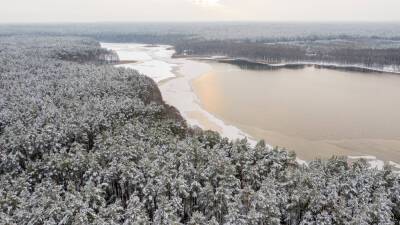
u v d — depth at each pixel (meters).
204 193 42.94
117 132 60.97
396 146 75.69
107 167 51.12
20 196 43.69
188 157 51.28
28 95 88.31
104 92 90.69
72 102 79.94
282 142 77.88
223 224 40.50
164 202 40.12
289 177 46.09
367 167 51.66
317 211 41.00
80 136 62.03
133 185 47.31
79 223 37.06
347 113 99.94
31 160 55.00
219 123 90.38
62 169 49.94
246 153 53.66
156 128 64.62
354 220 37.31
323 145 76.38
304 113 99.88
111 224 38.22
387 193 44.47
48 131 59.34
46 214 39.00
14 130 61.03
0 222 37.34
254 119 94.00
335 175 48.19
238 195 41.91
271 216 40.03
